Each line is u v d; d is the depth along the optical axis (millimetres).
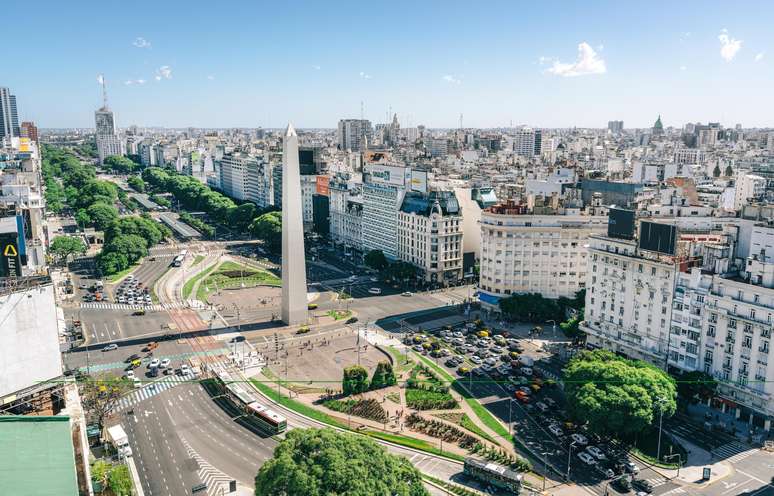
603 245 196750
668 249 176875
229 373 186625
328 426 154250
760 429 152625
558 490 127062
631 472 133875
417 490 107312
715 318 162375
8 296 114125
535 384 176375
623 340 190875
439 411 163375
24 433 97938
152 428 153125
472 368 191625
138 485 125375
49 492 81750
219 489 126750
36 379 119062
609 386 143750
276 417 153625
